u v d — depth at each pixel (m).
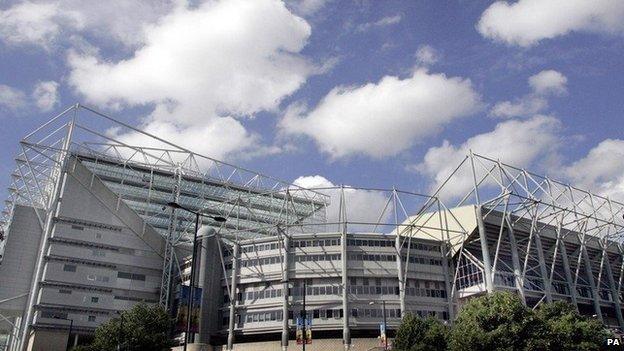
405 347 77.00
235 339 106.94
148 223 123.12
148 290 117.25
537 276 118.88
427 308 106.06
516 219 117.00
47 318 103.50
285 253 106.69
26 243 108.50
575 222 125.44
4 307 102.69
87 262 111.25
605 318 128.25
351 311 101.31
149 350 74.81
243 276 109.31
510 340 61.06
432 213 120.12
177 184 133.38
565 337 66.38
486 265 105.62
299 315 102.06
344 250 104.94
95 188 116.69
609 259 138.88
